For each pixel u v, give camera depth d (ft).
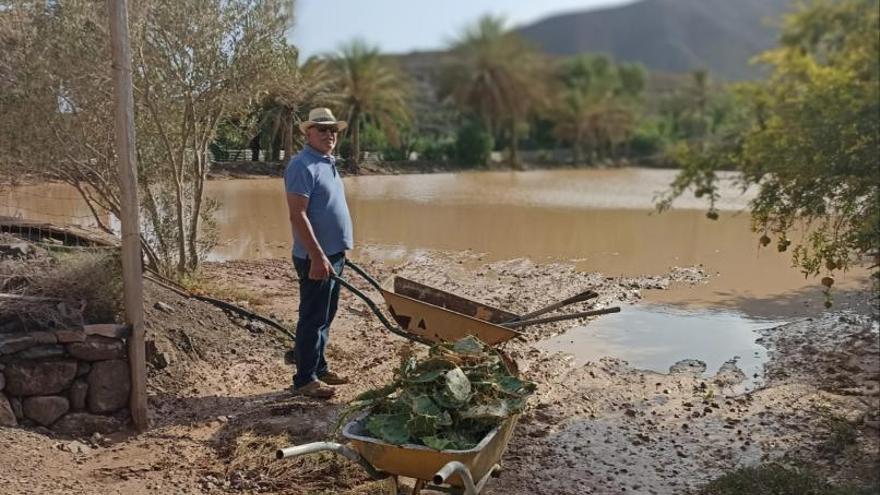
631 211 76.59
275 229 51.19
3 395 18.24
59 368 18.76
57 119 27.58
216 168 34.42
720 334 31.32
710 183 24.88
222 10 29.76
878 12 42.01
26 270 21.38
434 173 115.34
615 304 36.63
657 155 194.59
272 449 18.26
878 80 25.20
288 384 23.21
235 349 25.23
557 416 22.02
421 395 14.29
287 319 29.55
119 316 20.89
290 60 32.19
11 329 18.99
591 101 185.68
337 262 22.36
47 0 27.78
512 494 16.96
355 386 23.21
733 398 23.76
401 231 56.34
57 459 17.29
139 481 16.76
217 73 30.01
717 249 53.26
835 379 25.32
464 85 160.04
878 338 29.94
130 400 19.57
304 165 21.17
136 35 27.81
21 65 27.04
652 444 20.24
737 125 26.13
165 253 31.58
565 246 53.98
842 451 19.51
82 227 32.68
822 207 21.25
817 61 44.32
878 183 20.21
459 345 16.58
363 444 13.56
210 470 17.47
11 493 15.28
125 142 18.75
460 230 59.00
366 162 59.16
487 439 13.67
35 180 29.78
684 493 17.33
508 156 169.58
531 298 37.19
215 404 21.35
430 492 16.61
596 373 26.00
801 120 22.56
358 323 30.91
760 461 19.12
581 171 163.22
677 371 26.55
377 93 70.54
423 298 24.48
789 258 49.16
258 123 33.86
